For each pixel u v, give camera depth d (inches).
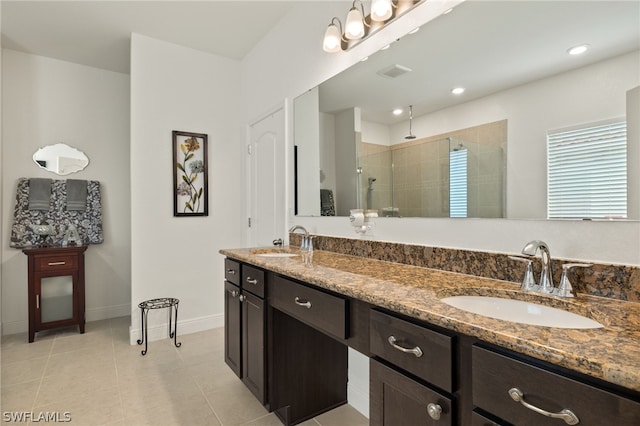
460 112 53.9
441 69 56.5
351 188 76.2
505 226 48.3
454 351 31.1
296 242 96.3
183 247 120.0
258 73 118.0
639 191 36.2
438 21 56.9
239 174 132.1
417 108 60.7
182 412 70.7
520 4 46.4
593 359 21.8
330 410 73.4
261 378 68.3
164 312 115.6
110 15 99.9
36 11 96.7
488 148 50.1
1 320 115.6
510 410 26.3
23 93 121.0
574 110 41.0
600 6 39.2
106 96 136.4
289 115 99.6
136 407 72.2
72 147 129.2
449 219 56.0
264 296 67.1
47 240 121.7
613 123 37.8
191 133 121.0
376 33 68.9
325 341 72.9
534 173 44.9
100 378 84.9
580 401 22.5
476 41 51.5
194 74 122.3
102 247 135.0
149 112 113.6
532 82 45.1
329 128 82.4
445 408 31.4
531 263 42.0
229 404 74.0
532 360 25.6
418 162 60.9
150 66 113.5
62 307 115.4
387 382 37.7
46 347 104.8
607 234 38.5
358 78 73.3
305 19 91.2
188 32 110.5
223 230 128.3
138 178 111.7
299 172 94.9
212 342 110.3
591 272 39.0
